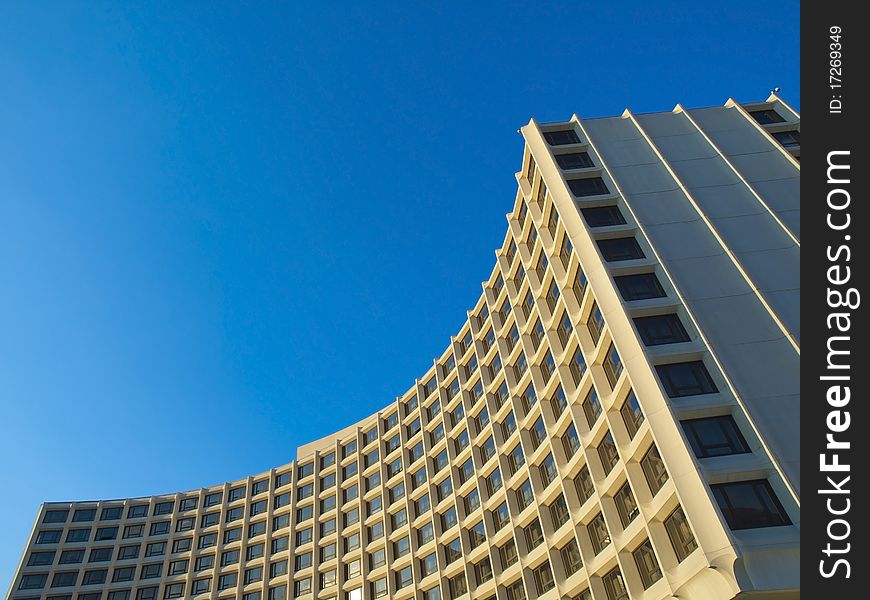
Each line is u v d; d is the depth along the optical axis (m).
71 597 74.88
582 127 45.44
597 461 33.88
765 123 44.59
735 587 21.30
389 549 59.31
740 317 29.48
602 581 32.50
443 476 56.44
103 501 84.75
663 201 37.31
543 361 43.81
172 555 77.06
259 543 74.06
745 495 23.70
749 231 33.72
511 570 41.78
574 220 37.69
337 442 75.12
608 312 32.06
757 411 25.52
